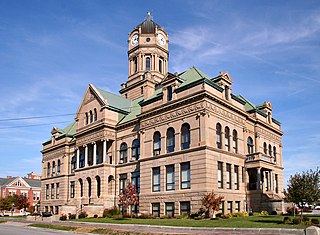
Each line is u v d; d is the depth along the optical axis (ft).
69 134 227.81
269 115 193.77
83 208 172.45
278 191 186.60
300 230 77.71
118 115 190.70
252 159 155.53
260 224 94.89
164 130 151.84
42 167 252.83
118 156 181.47
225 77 153.48
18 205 307.58
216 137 141.08
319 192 101.40
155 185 151.64
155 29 239.71
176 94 149.38
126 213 159.02
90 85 199.62
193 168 134.72
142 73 232.12
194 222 108.17
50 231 122.31
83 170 192.44
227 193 139.74
